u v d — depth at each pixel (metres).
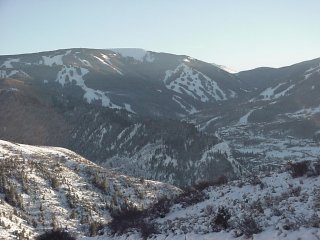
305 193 17.39
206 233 16.64
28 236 60.69
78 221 75.19
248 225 14.73
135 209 27.62
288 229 13.60
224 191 23.59
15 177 86.19
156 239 18.39
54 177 92.06
